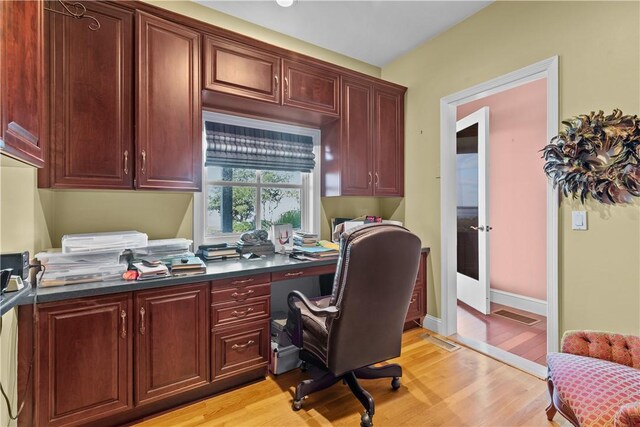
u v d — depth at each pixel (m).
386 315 1.71
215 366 1.87
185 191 2.03
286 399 1.86
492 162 3.67
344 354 1.63
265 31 2.74
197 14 2.44
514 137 3.46
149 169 1.89
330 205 3.14
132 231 2.07
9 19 0.92
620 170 1.72
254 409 1.77
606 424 1.14
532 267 3.34
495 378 2.07
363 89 2.90
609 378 1.32
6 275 1.11
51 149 1.63
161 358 1.70
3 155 0.92
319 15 2.56
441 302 2.83
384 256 1.57
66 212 1.96
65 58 1.67
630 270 1.71
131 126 1.85
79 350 1.49
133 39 1.85
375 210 3.44
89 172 1.73
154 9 1.90
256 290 2.02
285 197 2.95
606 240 1.79
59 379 1.45
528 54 2.17
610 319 1.78
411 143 3.12
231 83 2.19
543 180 3.23
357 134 2.87
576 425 1.33
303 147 2.95
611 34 1.78
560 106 2.00
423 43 2.98
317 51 3.04
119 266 1.68
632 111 1.70
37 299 1.38
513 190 3.47
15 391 1.37
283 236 2.58
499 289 3.63
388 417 1.70
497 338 2.71
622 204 1.73
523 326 2.98
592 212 1.85
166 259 1.97
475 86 2.53
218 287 1.87
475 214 3.54
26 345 1.40
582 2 1.90
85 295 1.48
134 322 1.62
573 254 1.93
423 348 2.53
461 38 2.64
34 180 1.56
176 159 1.99
